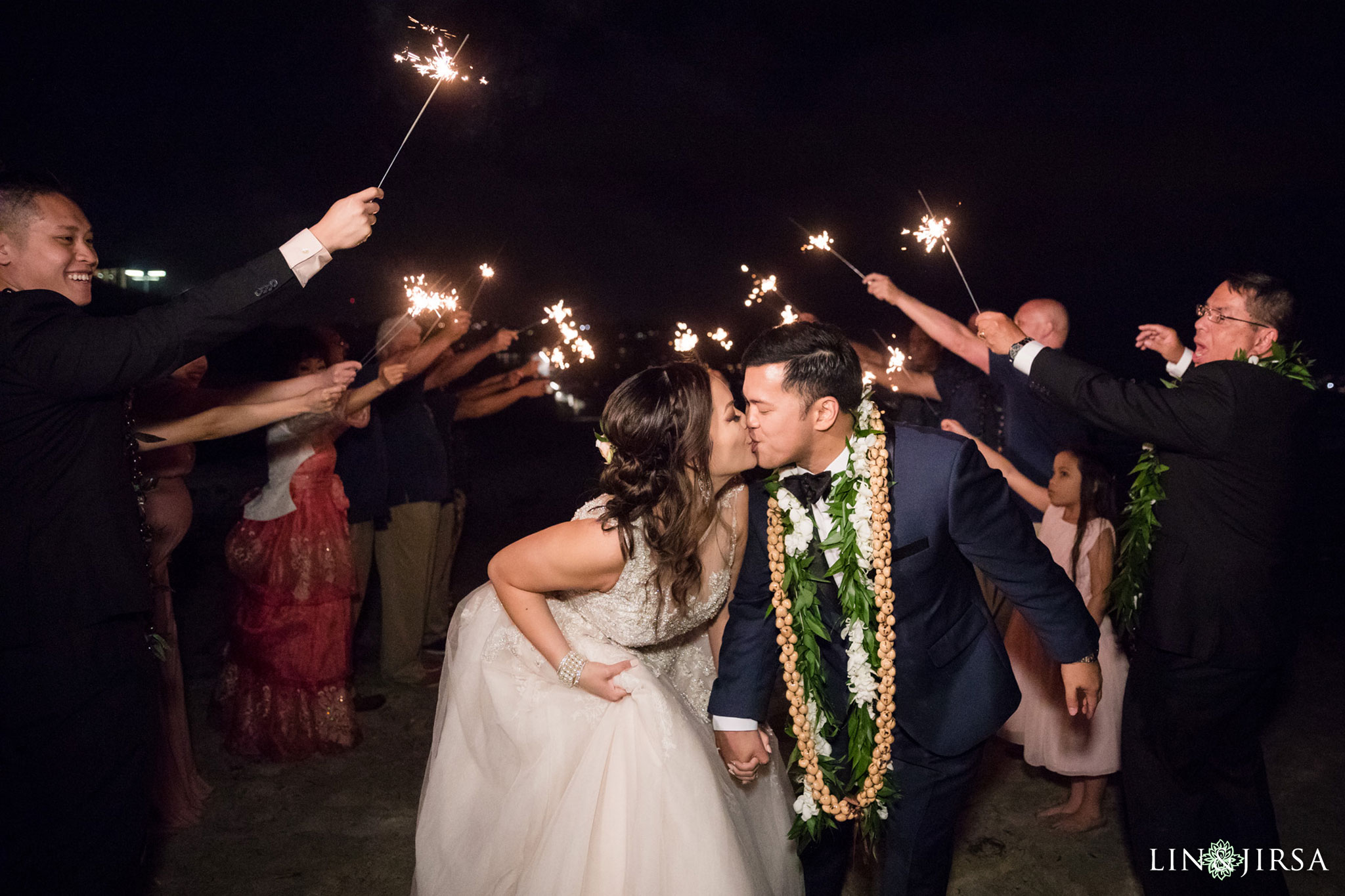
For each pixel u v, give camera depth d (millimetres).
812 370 1981
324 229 2146
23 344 1969
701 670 2607
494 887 2230
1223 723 2443
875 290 3377
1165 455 2496
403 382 4668
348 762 3957
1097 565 3162
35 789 2049
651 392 2084
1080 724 3189
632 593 2188
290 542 3910
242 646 3977
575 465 14352
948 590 2191
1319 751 4008
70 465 2057
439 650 5312
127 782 2150
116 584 2107
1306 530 2453
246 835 3373
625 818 2113
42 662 2023
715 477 2186
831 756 2330
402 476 4691
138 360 2002
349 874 3129
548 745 2213
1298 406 2355
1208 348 2592
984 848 3234
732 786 2330
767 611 2225
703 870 2082
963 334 3301
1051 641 2150
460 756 2395
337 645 4035
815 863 2496
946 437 2156
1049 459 4012
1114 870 3094
